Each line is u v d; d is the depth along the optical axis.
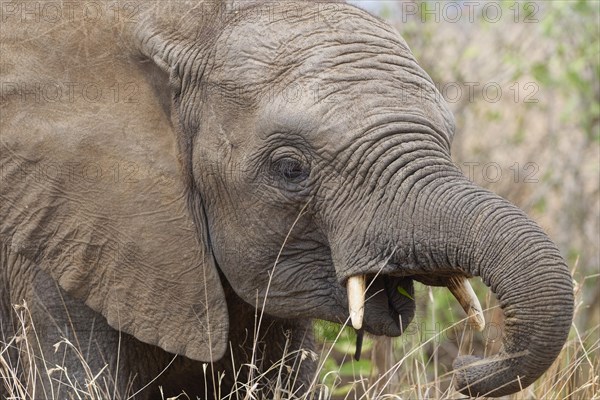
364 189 9.10
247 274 9.67
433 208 8.89
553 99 19.31
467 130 18.94
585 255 17.47
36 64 9.55
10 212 9.70
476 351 14.52
